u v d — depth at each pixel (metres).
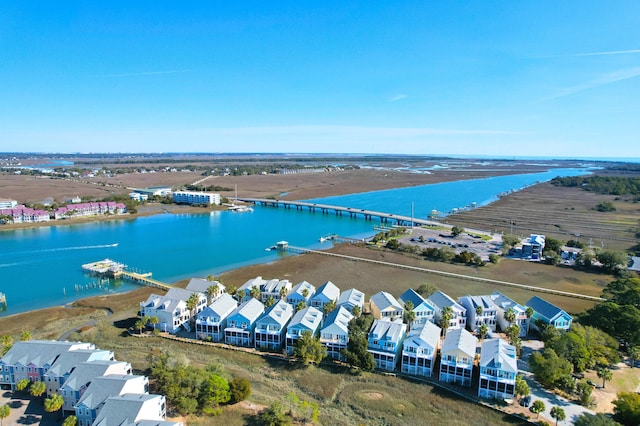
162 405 66.88
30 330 103.56
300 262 172.00
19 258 172.12
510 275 153.88
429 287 124.12
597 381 80.88
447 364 80.75
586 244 195.50
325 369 86.19
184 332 103.50
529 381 80.44
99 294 131.62
